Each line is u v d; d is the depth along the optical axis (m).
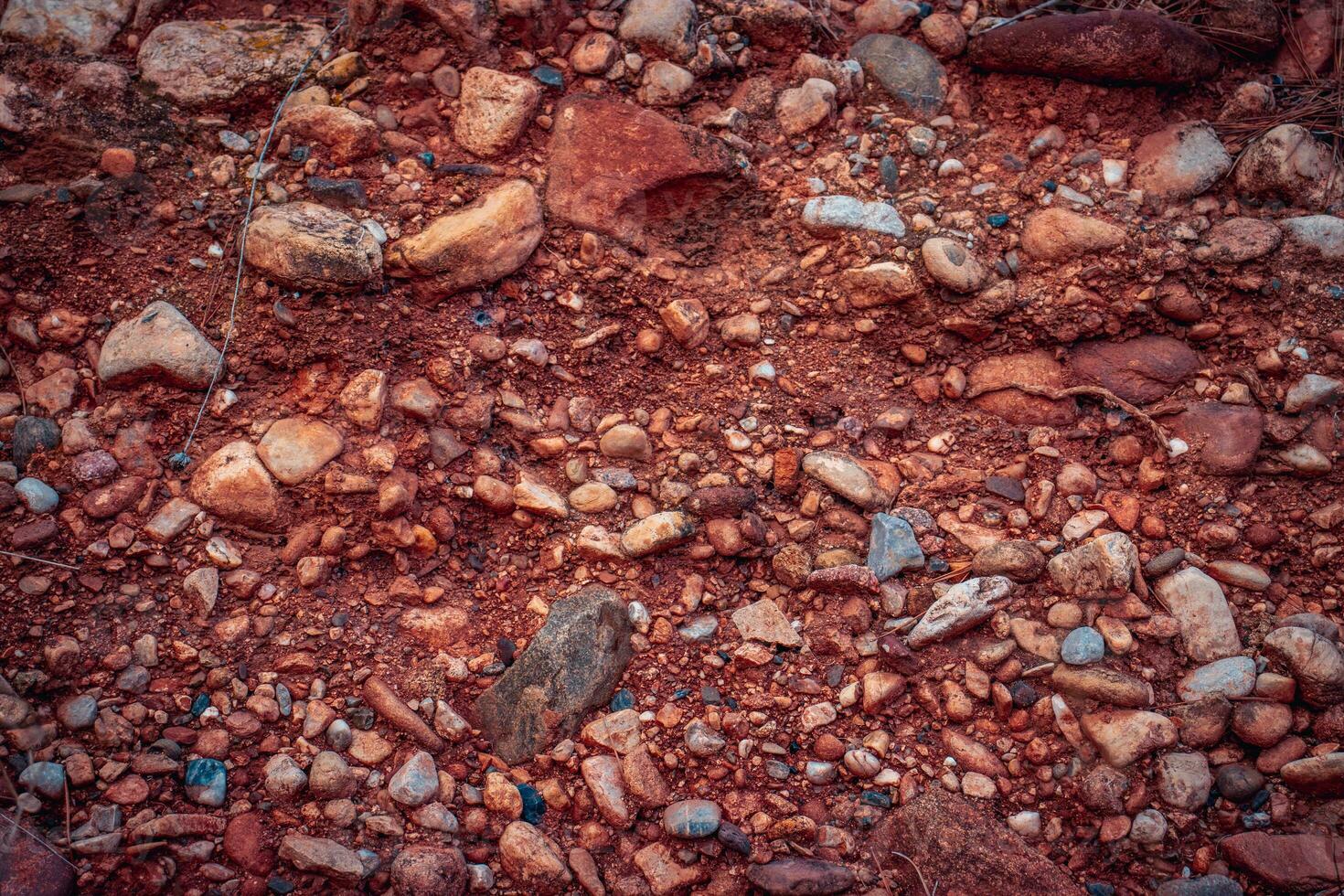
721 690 1.14
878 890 1.08
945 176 1.26
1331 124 1.26
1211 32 1.30
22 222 1.21
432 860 1.06
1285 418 1.19
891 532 1.17
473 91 1.25
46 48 1.26
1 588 1.12
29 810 1.06
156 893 1.05
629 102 1.27
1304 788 1.09
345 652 1.13
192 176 1.23
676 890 1.08
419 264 1.19
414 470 1.18
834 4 1.33
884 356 1.25
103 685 1.10
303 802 1.09
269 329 1.19
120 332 1.18
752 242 1.27
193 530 1.15
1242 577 1.16
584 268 1.23
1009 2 1.32
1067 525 1.18
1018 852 1.08
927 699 1.13
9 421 1.17
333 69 1.26
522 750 1.12
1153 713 1.11
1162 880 1.08
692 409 1.23
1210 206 1.24
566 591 1.17
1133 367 1.21
